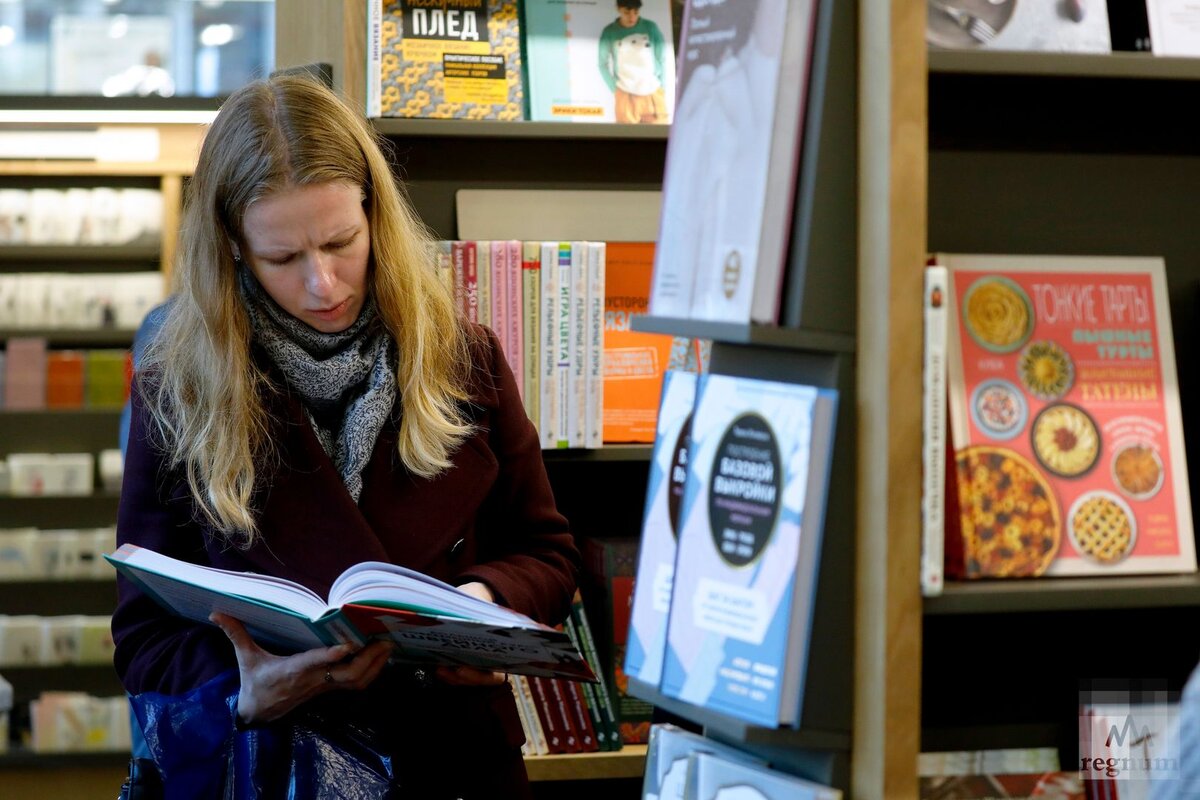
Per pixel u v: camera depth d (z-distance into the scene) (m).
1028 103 1.73
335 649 1.56
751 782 1.33
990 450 1.44
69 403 4.65
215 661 1.72
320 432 1.85
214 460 1.74
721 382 1.40
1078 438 1.48
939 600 1.33
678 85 1.48
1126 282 1.54
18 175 4.64
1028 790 1.54
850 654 1.31
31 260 4.66
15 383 4.62
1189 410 1.81
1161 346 1.54
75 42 4.62
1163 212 1.82
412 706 1.79
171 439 1.81
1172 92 1.63
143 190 4.70
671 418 1.49
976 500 1.43
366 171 1.84
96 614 4.65
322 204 1.73
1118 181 1.81
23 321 4.64
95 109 4.61
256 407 1.78
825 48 1.29
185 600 1.68
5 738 4.53
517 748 1.88
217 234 1.78
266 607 1.54
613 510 2.78
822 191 1.30
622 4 2.65
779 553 1.28
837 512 1.30
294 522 1.78
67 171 4.63
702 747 1.43
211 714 1.64
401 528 1.82
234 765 1.63
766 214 1.29
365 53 2.53
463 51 2.55
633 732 2.51
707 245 1.38
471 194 2.69
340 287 1.76
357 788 1.61
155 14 4.65
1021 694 1.77
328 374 1.80
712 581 1.35
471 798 1.81
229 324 1.78
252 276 1.84
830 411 1.27
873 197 1.27
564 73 2.60
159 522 1.82
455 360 1.92
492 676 1.77
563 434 2.49
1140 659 1.79
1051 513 1.45
